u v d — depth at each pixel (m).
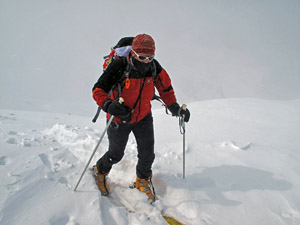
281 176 2.69
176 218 2.15
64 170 2.28
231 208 2.24
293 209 2.22
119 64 1.94
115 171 2.91
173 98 2.39
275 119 5.02
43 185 1.99
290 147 3.53
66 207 1.85
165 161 3.07
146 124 2.25
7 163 2.19
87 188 2.08
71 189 2.04
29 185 1.94
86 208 1.87
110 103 1.92
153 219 2.03
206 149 3.39
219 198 2.37
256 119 5.02
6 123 3.81
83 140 3.65
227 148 3.38
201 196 2.40
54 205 1.84
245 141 3.71
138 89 2.00
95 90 1.98
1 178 1.96
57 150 2.59
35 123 4.51
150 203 2.30
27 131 3.20
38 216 1.72
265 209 2.23
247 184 2.57
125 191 2.47
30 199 1.83
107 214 1.91
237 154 3.22
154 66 2.05
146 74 2.02
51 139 2.87
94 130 4.24
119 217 1.90
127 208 2.23
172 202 2.37
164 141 3.84
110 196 2.38
